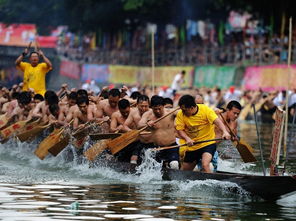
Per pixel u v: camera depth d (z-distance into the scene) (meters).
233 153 22.86
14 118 30.89
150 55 71.94
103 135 22.20
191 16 67.25
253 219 15.21
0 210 15.45
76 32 78.50
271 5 59.44
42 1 76.81
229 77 60.09
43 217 14.80
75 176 21.14
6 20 78.00
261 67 56.22
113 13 72.81
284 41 56.53
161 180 20.25
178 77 58.34
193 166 20.17
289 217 15.50
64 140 24.70
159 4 67.25
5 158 26.12
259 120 50.09
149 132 21.20
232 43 62.34
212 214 15.59
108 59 77.50
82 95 24.78
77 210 15.62
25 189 18.36
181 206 16.39
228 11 65.00
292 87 48.00
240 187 17.77
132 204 16.45
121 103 22.41
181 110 19.59
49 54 80.19
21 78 77.81
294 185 16.80
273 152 18.38
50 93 28.08
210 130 19.56
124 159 22.88
